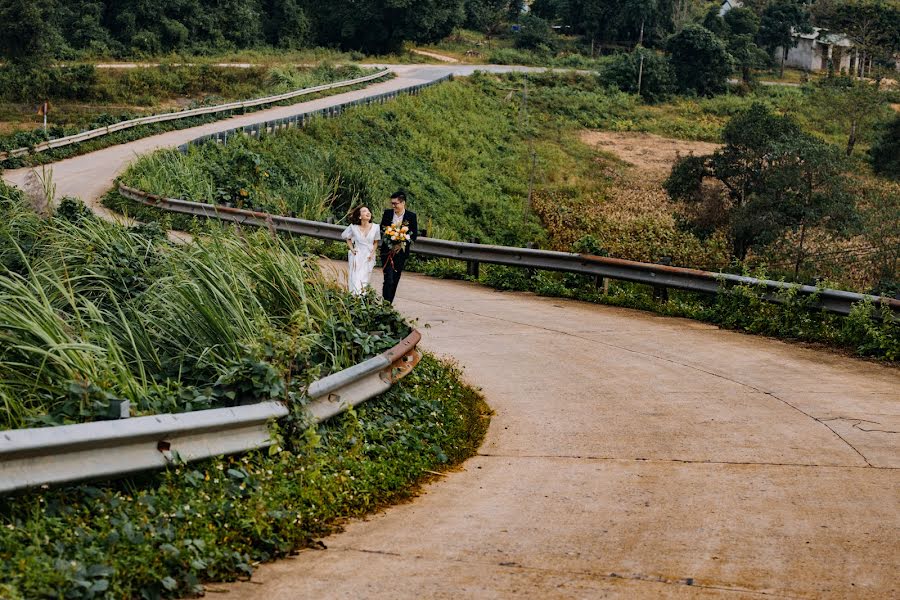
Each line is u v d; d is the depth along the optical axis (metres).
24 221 12.88
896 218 38.38
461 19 105.00
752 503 6.96
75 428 5.48
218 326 8.61
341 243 23.94
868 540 6.15
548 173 62.41
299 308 9.77
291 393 7.27
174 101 67.88
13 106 61.50
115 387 6.94
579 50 113.56
